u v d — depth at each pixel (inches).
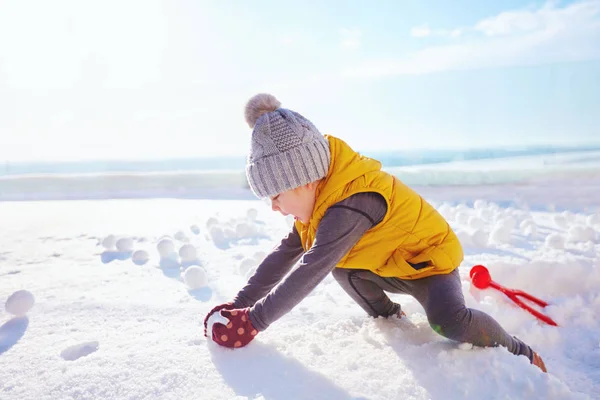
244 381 45.3
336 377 45.7
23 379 47.3
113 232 128.1
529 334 62.2
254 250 105.1
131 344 54.5
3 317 64.8
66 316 64.4
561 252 94.9
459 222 127.2
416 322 60.4
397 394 42.6
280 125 51.7
